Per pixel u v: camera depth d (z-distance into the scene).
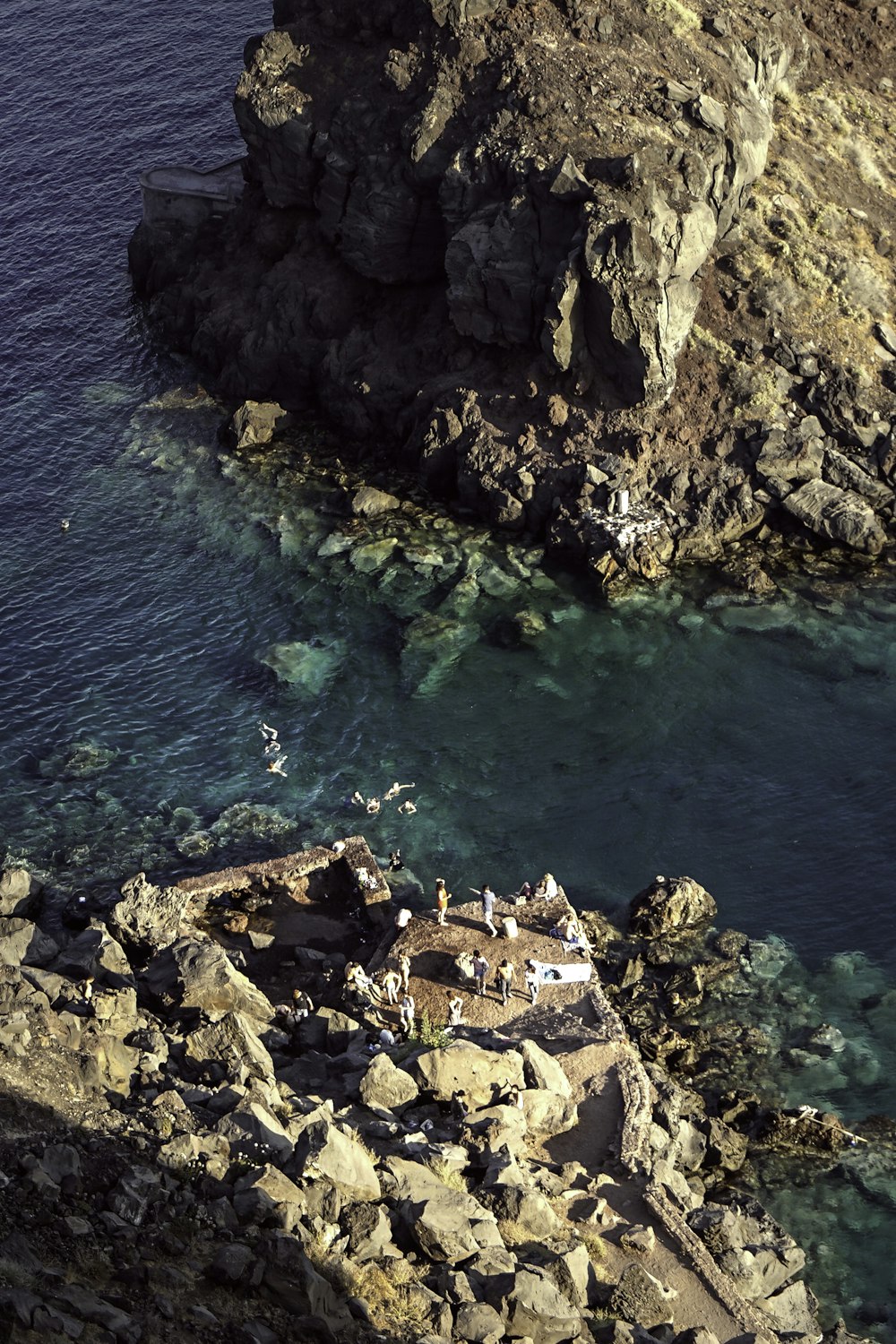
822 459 96.69
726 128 100.75
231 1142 50.16
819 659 88.31
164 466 106.56
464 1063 58.84
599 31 105.00
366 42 108.44
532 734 85.06
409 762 83.75
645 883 76.44
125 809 81.94
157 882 77.38
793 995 70.31
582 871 77.31
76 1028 56.88
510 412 100.31
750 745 83.56
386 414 104.88
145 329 120.38
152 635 93.06
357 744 85.00
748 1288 53.47
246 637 92.50
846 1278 58.03
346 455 105.75
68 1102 52.25
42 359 117.69
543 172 96.38
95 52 149.25
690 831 79.00
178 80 145.00
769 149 109.06
